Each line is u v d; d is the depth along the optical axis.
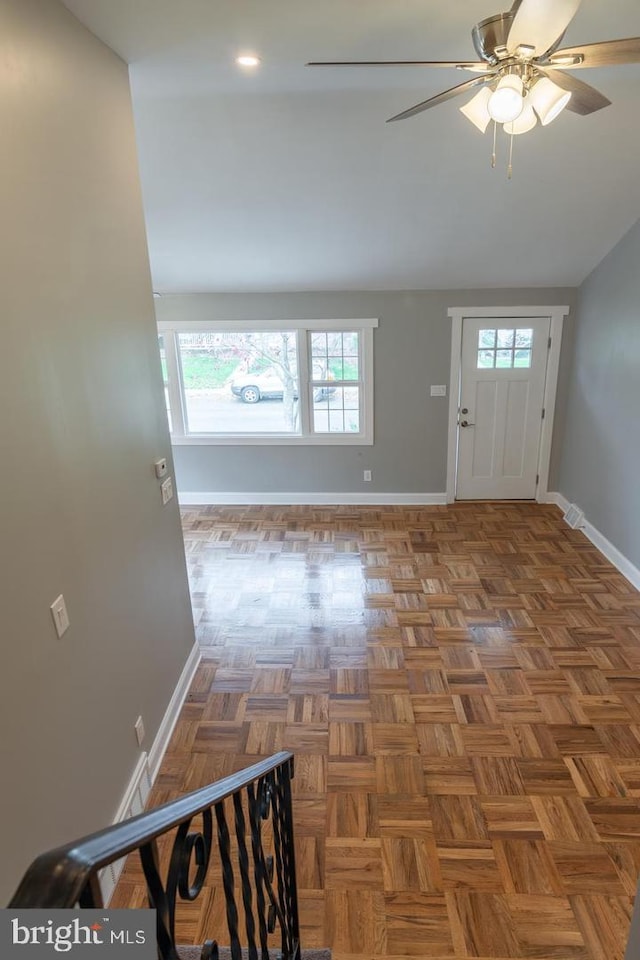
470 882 2.01
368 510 5.50
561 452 5.35
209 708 2.88
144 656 2.40
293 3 1.85
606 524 4.41
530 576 4.12
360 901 1.96
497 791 2.37
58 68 1.71
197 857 0.93
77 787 1.77
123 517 2.19
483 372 5.18
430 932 1.86
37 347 1.57
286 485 5.66
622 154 3.22
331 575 4.24
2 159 1.42
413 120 2.90
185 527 5.21
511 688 2.98
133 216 2.30
